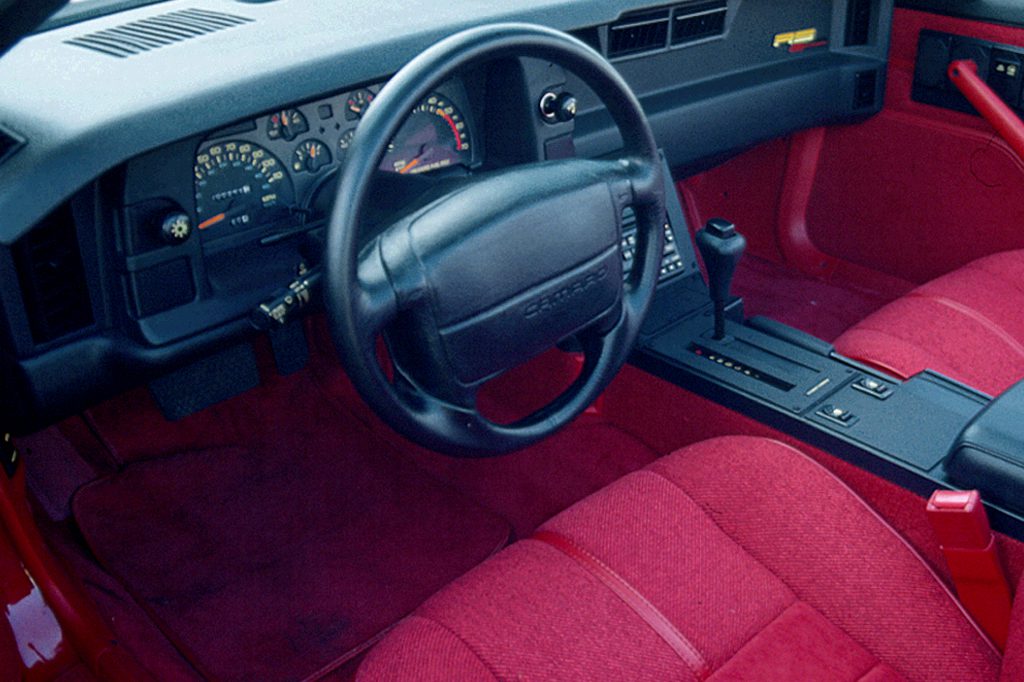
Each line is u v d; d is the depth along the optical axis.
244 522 1.83
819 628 1.17
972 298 1.76
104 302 1.35
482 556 1.75
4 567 1.31
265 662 1.57
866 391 1.45
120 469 1.92
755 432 1.50
